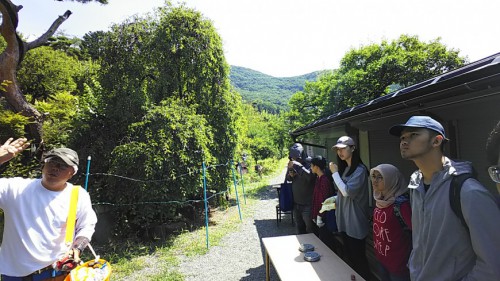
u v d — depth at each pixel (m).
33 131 6.64
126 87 7.66
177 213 7.38
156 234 6.35
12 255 1.94
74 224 2.09
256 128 28.86
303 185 4.25
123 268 4.70
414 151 1.53
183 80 8.77
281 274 2.55
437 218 1.42
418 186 1.60
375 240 2.29
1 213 5.09
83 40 22.72
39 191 2.03
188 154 6.84
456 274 1.36
